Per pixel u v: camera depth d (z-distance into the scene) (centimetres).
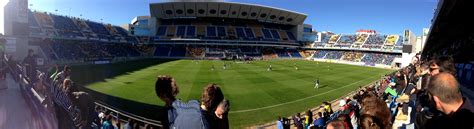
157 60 7281
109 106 1445
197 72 4412
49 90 683
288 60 8644
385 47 8812
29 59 1136
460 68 1748
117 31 9119
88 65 5212
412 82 973
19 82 1172
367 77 4469
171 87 384
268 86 3162
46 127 629
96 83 3025
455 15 1580
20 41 2309
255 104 2266
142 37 9631
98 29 8312
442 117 275
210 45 9775
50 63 4778
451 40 2805
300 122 1489
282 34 11369
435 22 1764
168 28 10425
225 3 10194
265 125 1725
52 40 6300
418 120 352
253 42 10069
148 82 3162
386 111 297
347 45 9831
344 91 2988
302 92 2866
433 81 278
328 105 1605
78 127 571
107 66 5122
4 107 840
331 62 8525
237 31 10525
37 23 6412
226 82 3381
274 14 10956
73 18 7806
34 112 769
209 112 370
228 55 8875
